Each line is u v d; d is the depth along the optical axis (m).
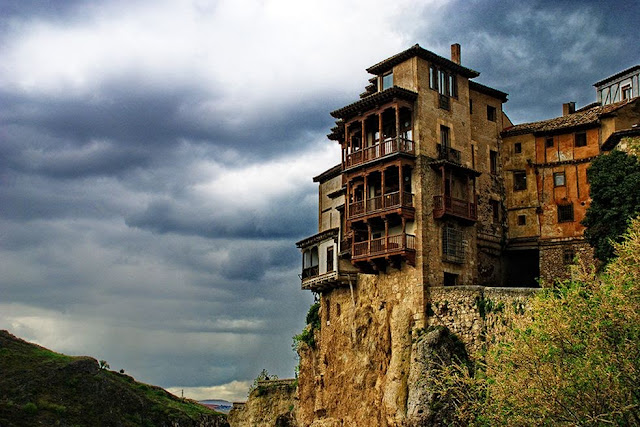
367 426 62.38
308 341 77.50
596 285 34.97
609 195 56.19
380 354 63.22
